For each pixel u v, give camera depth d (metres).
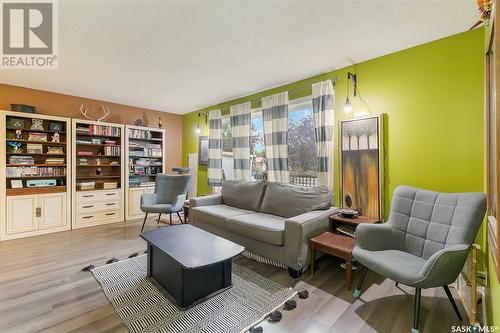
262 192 3.20
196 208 3.29
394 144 2.50
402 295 1.90
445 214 1.76
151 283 2.07
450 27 2.05
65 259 2.59
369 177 2.61
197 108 5.01
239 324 1.56
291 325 1.55
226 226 2.78
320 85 2.94
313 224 2.31
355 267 2.36
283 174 3.30
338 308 1.73
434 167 2.26
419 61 2.34
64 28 2.02
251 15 1.87
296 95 3.35
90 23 1.96
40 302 1.79
